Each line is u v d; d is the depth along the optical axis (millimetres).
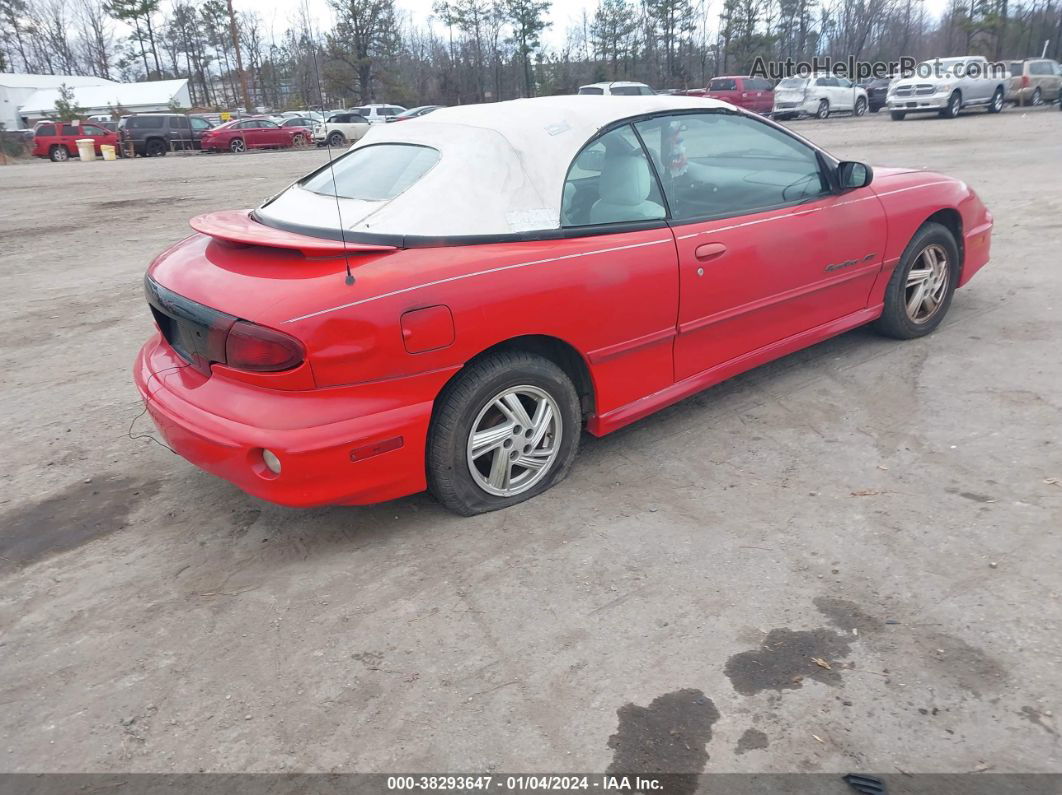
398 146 3604
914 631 2582
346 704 2424
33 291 8000
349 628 2756
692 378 3916
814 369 4738
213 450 2898
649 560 3033
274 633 2754
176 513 3572
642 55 61062
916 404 4195
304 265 2914
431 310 2910
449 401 3125
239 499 3660
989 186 10758
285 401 2828
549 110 3518
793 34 63656
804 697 2352
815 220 4164
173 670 2605
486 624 2736
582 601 2824
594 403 3602
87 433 4473
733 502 3400
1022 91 29500
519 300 3115
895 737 2201
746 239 3855
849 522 3199
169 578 3102
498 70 58781
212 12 69312
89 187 18797
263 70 65562
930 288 4988
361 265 2896
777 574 2910
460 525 3338
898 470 3570
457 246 3066
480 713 2361
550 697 2406
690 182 3787
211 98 81188
